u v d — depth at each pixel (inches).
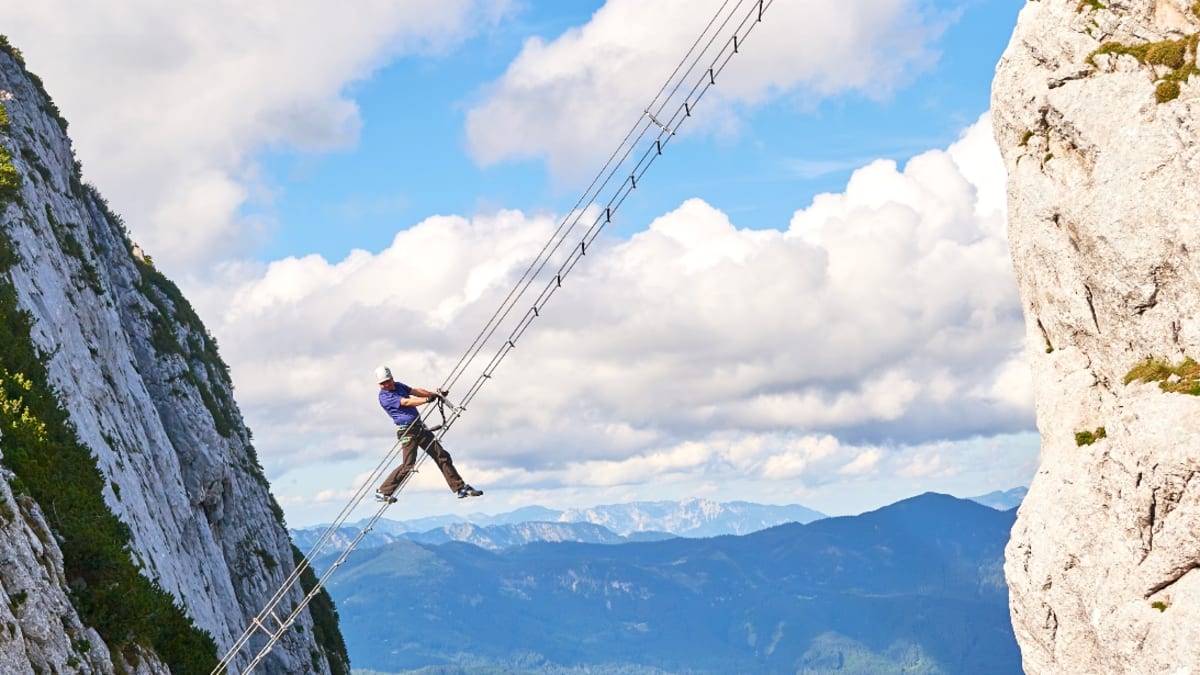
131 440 3014.3
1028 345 1943.9
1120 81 1723.7
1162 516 1592.0
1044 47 1840.6
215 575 3595.0
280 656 4133.9
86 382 2763.3
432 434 1572.3
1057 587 1747.0
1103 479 1700.3
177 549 3117.6
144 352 3873.0
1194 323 1598.2
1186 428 1557.6
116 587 2065.7
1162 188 1633.9
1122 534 1653.5
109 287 3575.3
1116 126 1707.7
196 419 3927.2
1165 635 1553.9
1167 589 1585.9
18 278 2576.3
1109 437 1704.0
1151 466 1592.0
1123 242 1667.1
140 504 2790.4
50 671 1605.6
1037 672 1812.3
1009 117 1915.6
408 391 1568.7
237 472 4458.7
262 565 4269.2
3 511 1667.1
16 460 2071.9
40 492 2064.5
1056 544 1747.0
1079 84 1777.8
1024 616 1817.2
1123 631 1615.4
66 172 3575.3
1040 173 1845.5
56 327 2667.3
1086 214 1731.1
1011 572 1840.6
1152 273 1637.6
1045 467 1822.1
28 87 3363.7
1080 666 1728.6
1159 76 1688.0
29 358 2407.7
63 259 2982.3
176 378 3956.7
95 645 1788.9
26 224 2770.7
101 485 2409.0
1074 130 1775.3
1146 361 1668.3
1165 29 1705.2
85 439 2527.1
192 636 2412.6
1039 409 1875.0
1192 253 1589.6
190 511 3410.4
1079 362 1813.5
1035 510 1802.4
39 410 2320.4
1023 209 1879.9
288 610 4429.1
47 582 1702.8
